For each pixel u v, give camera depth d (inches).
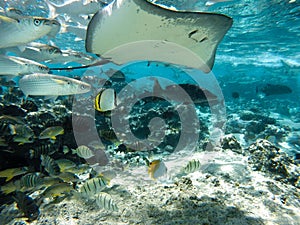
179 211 37.0
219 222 34.0
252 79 534.9
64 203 42.6
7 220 48.4
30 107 91.9
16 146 63.0
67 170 58.5
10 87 109.8
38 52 75.6
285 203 41.4
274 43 249.4
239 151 73.1
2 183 60.3
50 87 47.4
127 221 36.1
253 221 34.5
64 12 109.7
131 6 41.6
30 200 44.1
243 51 293.4
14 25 41.1
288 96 557.6
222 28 47.4
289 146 124.2
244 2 151.3
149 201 40.9
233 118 182.9
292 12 167.8
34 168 65.2
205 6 136.8
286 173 55.1
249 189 44.3
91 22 45.8
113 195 44.3
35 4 152.7
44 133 63.1
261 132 143.4
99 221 36.8
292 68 350.3
